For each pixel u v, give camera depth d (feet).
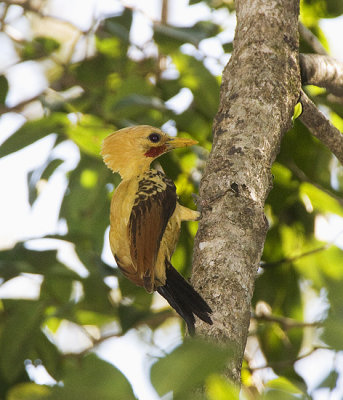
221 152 23.65
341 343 11.35
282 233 40.11
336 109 39.11
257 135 23.91
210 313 19.51
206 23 40.09
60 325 42.06
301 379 33.76
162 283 25.96
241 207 21.99
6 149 33.86
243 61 26.16
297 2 27.96
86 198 37.37
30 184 37.96
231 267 20.56
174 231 27.25
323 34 41.55
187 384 9.05
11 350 32.53
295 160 37.99
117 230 26.89
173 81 38.11
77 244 35.99
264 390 11.05
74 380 10.22
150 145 29.86
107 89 39.52
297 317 39.24
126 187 27.48
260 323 39.22
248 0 27.96
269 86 25.32
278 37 26.71
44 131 34.24
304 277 39.99
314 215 39.88
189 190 37.11
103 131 34.99
